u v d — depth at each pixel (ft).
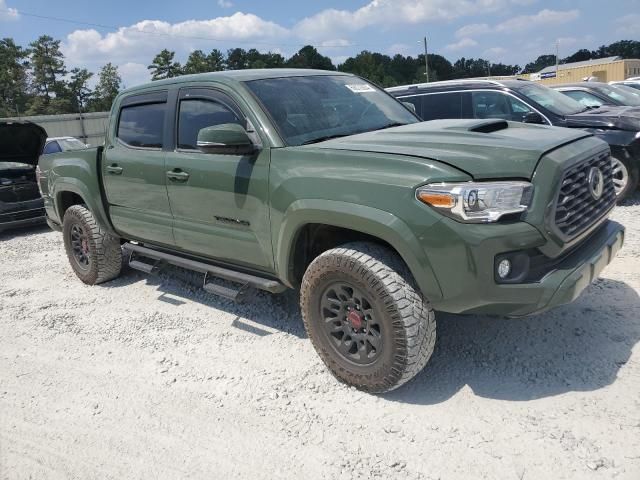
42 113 287.28
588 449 8.84
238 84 13.03
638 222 20.90
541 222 9.30
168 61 322.14
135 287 18.49
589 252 10.50
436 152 10.02
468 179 9.35
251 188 12.12
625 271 15.78
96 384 12.32
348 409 10.58
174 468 9.36
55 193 19.29
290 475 8.96
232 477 9.03
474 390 10.77
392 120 14.21
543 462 8.70
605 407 9.83
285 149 11.70
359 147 10.91
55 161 19.33
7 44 299.58
